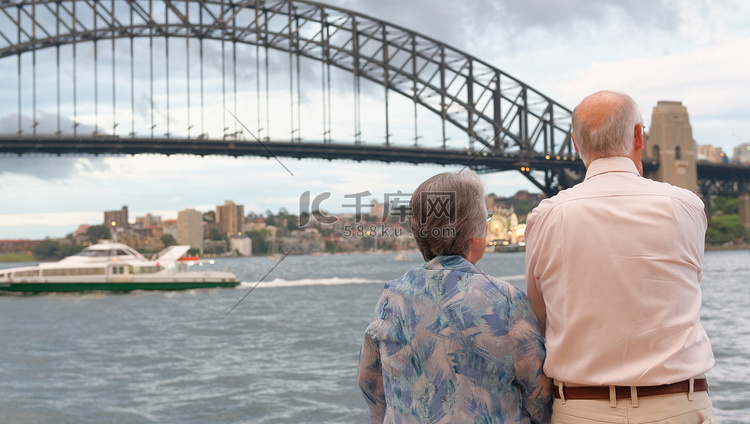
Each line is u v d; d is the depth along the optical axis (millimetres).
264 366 12562
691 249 1916
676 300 1867
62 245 170625
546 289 2016
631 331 1852
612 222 1912
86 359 14297
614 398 1862
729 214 133250
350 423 7961
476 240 2035
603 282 1885
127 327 20875
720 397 8547
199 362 13367
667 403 1850
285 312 24750
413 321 1875
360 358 2051
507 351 1840
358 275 42938
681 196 1951
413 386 1854
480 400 1819
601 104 2084
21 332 19875
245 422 8125
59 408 9039
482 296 1854
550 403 2027
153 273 34000
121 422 8242
